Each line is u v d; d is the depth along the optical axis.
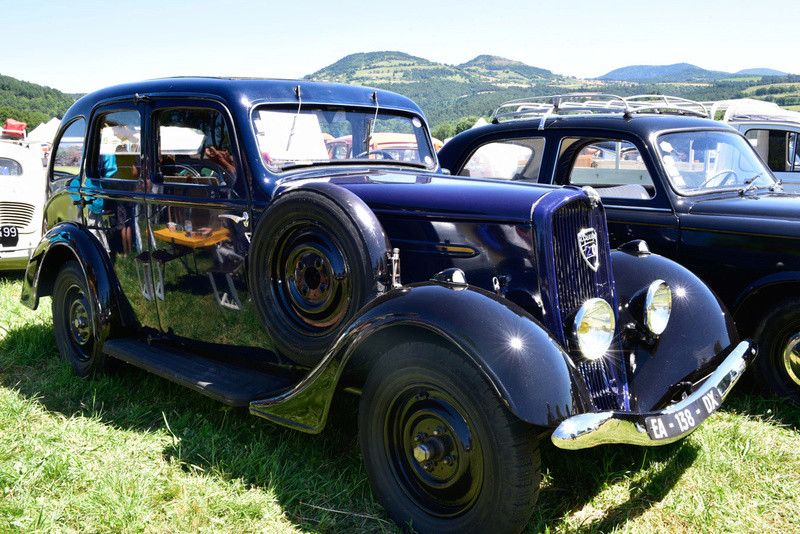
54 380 4.12
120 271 3.94
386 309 2.44
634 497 2.78
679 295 3.17
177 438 3.25
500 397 2.16
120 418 3.55
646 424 2.33
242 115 3.24
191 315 3.57
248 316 3.27
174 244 3.55
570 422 2.14
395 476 2.57
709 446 3.18
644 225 4.37
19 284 6.95
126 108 3.78
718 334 3.07
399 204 3.00
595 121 4.75
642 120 4.62
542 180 4.96
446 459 2.39
